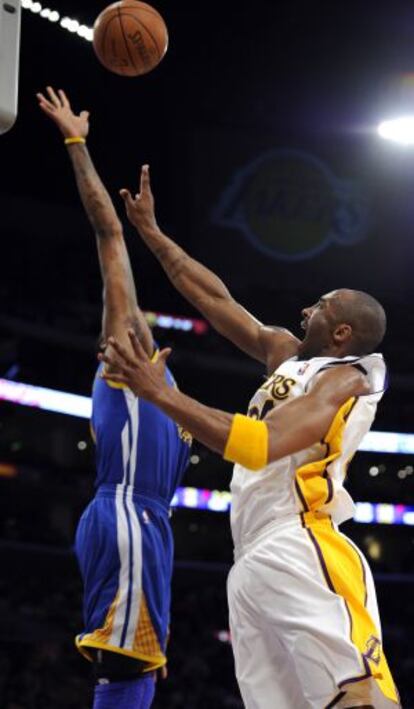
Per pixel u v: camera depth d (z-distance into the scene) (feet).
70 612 84.94
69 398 90.22
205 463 102.22
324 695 12.33
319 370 13.76
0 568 86.33
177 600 92.99
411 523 99.66
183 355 96.89
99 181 15.31
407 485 101.50
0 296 90.17
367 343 14.44
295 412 12.83
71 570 88.33
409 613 95.81
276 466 13.48
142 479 14.25
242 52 74.59
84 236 93.81
